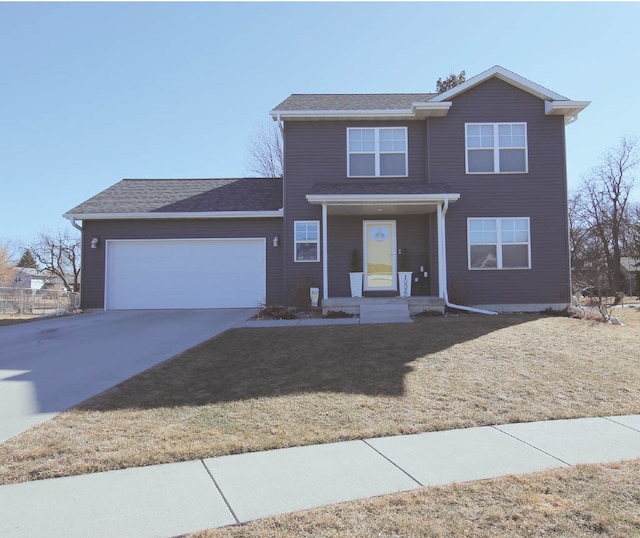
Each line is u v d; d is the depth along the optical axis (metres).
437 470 3.99
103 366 7.87
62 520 3.26
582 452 4.38
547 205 15.27
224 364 7.72
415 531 3.03
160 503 3.48
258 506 3.41
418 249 15.86
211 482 3.81
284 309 14.36
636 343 9.09
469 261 15.14
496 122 15.37
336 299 13.73
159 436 4.75
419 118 15.57
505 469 4.00
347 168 15.62
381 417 5.30
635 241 36.00
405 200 13.91
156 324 12.67
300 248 15.63
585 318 12.97
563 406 5.74
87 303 16.75
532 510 3.27
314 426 5.04
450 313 14.14
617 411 5.58
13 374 7.38
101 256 16.83
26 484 3.82
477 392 6.18
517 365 7.43
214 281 16.78
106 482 3.84
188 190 18.42
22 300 19.94
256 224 16.77
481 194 15.27
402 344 8.86
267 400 5.88
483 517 3.19
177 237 16.83
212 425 5.07
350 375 6.94
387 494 3.55
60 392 6.39
